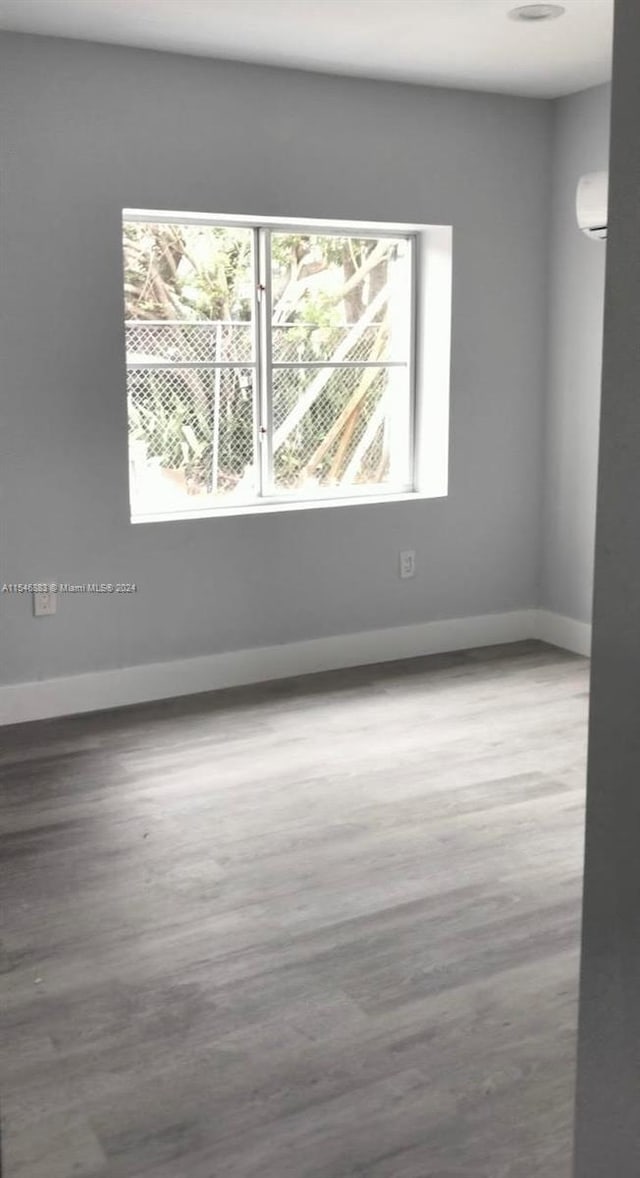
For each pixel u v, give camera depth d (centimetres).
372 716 424
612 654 131
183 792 352
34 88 388
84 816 334
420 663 496
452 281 485
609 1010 137
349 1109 205
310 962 255
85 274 406
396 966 253
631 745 130
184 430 464
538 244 504
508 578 527
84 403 414
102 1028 230
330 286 485
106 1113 204
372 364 498
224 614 457
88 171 401
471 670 485
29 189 392
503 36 392
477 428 505
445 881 293
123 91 402
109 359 416
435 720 419
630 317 124
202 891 288
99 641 432
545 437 523
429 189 471
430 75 445
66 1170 189
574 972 250
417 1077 214
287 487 489
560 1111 204
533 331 511
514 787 355
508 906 280
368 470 509
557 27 381
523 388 514
